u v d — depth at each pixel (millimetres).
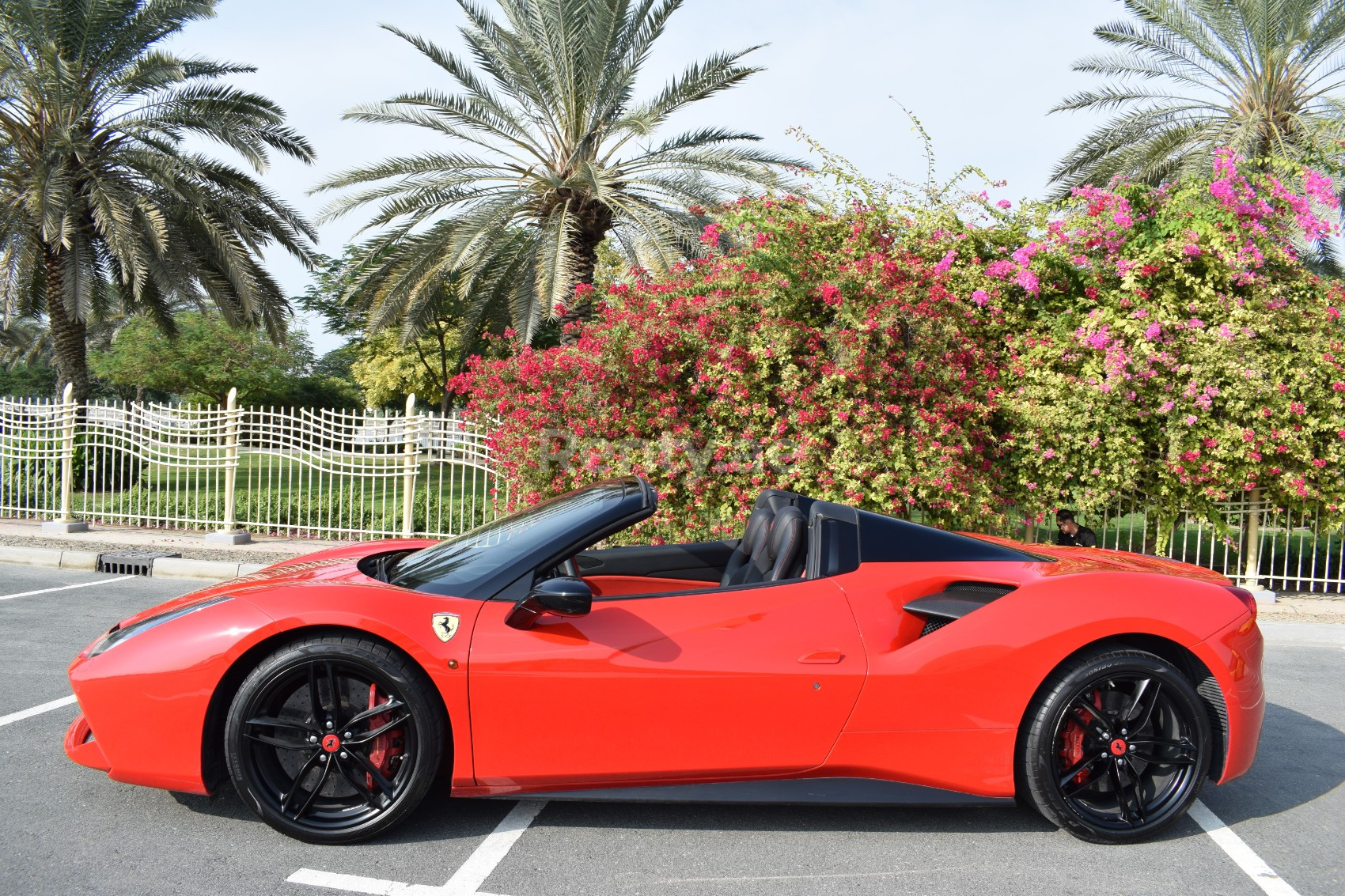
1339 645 6680
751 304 7117
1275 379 7504
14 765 3459
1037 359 7840
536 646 2830
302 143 15211
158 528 10844
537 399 7289
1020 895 2643
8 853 2723
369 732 2844
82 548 9125
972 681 2951
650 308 7230
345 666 2801
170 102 14367
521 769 2840
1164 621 3059
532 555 3029
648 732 2861
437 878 2648
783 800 2904
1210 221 7875
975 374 7367
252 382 30344
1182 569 3557
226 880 2592
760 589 3100
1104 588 3135
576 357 7176
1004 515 7664
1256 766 3926
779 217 7371
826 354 6895
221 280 15289
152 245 14086
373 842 2871
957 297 7711
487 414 8367
